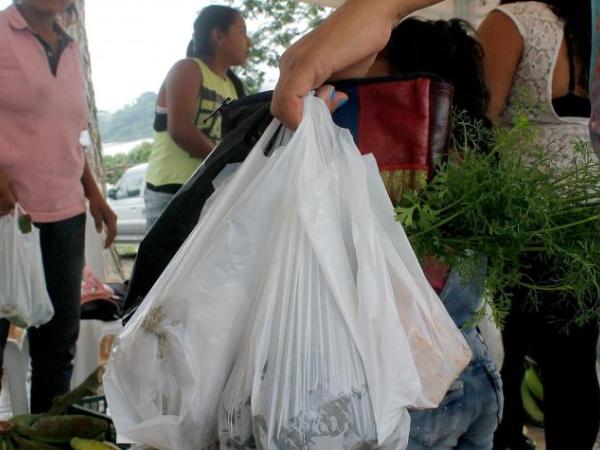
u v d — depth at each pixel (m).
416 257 1.27
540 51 2.23
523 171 1.28
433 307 1.23
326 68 1.23
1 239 2.62
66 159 2.90
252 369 1.13
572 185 1.31
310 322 1.14
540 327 2.11
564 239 1.32
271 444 1.10
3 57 2.69
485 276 1.35
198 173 1.34
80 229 3.01
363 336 1.14
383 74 1.65
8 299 2.63
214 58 3.83
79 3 6.03
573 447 2.18
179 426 1.16
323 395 1.11
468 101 1.62
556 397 2.17
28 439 2.19
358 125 1.33
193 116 3.68
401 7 1.28
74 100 2.89
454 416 1.43
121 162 12.99
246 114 1.40
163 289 1.21
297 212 1.17
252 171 1.25
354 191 1.22
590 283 1.33
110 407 1.23
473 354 1.48
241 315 1.18
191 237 1.23
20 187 2.80
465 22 1.75
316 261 1.16
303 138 1.22
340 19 1.25
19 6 2.79
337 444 1.11
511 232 1.25
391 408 1.14
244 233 1.20
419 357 1.19
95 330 3.36
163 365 1.18
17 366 2.90
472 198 1.27
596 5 1.59
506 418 2.74
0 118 2.74
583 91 2.28
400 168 1.31
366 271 1.17
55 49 2.86
